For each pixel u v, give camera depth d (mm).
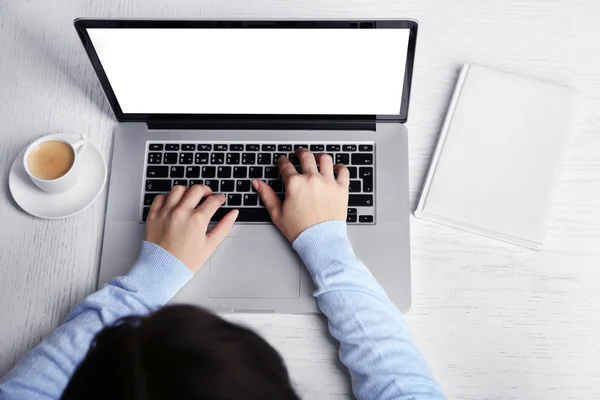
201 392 368
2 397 558
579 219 672
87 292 665
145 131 712
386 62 623
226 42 607
